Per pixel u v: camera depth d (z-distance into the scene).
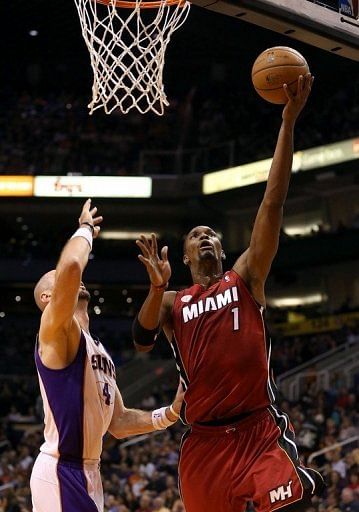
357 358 20.25
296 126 26.47
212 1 4.80
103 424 4.02
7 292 31.50
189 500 4.02
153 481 13.80
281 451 3.84
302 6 5.16
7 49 27.95
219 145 26.06
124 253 29.30
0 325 30.47
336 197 26.88
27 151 27.52
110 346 27.89
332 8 5.34
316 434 14.74
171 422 4.29
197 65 27.86
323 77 27.23
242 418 3.91
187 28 23.44
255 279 3.99
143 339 4.03
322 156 23.72
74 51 27.89
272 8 4.98
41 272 28.47
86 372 3.96
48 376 3.94
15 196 26.50
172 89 29.70
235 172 25.08
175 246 28.11
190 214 29.11
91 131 28.28
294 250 26.31
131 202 26.67
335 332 23.80
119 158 27.69
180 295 4.12
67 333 3.90
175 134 28.00
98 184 26.38
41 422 21.75
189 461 3.99
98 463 4.04
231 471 3.87
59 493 3.86
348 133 24.38
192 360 3.95
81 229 4.01
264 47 24.88
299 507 3.70
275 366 22.48
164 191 26.33
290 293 28.95
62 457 3.91
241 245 28.80
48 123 28.53
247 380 3.88
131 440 17.34
